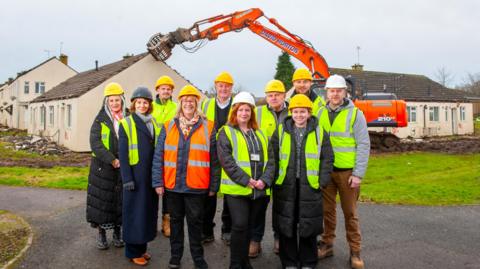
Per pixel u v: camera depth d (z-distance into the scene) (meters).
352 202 4.92
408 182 10.72
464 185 10.11
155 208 5.03
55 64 44.81
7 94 51.12
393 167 14.08
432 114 34.09
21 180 10.99
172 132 4.82
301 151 4.60
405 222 6.84
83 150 20.84
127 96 22.38
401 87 35.50
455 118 35.50
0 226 6.45
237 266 4.48
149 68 23.09
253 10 16.47
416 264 4.96
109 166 5.31
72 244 5.65
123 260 5.08
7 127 45.44
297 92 5.48
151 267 4.88
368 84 35.56
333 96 4.95
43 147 21.81
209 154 4.81
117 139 5.38
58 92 28.38
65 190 9.69
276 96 5.36
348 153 4.90
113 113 5.50
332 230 5.23
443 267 4.87
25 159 16.92
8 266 4.78
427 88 36.75
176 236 4.82
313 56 16.20
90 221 5.35
